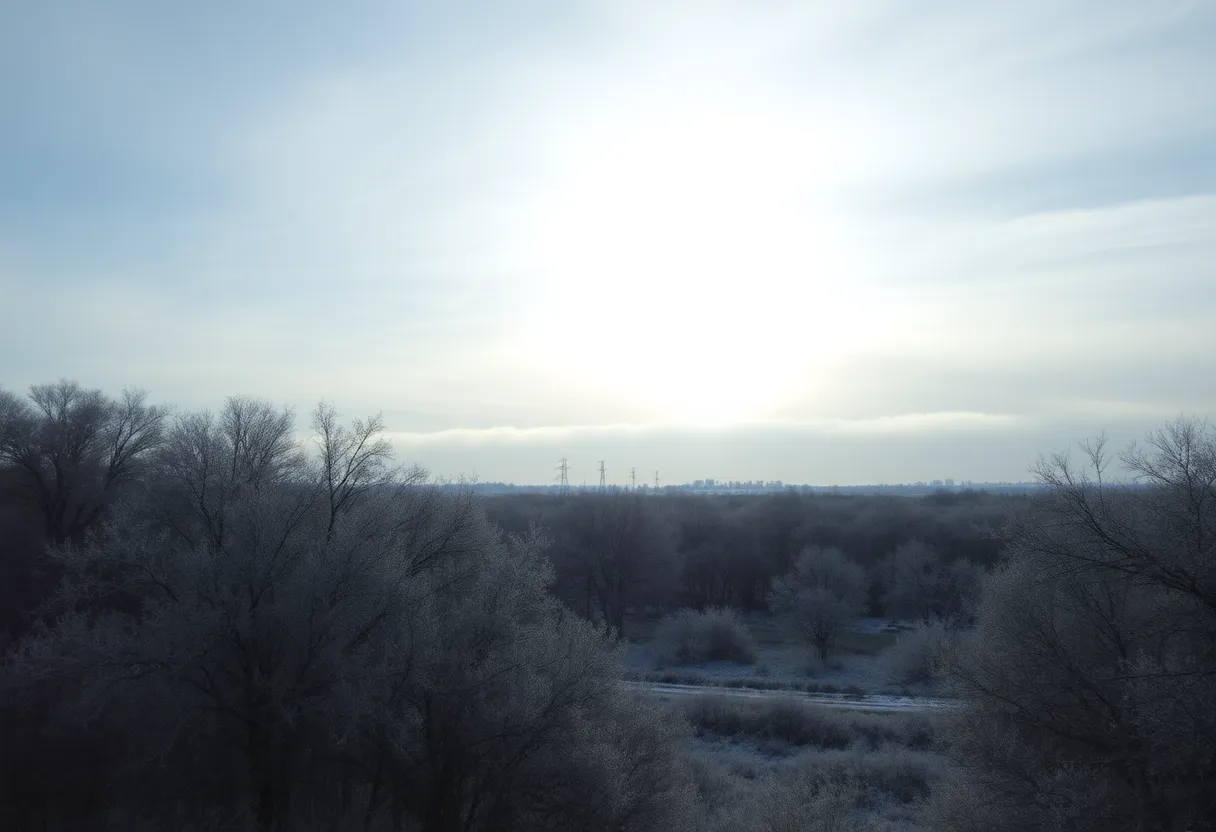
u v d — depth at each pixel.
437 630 17.19
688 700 36.84
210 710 16.27
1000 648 19.42
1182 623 16.86
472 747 17.05
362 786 18.91
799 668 51.19
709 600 77.31
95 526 30.73
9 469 32.31
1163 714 15.04
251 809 16.86
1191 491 16.30
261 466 19.92
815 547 65.50
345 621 16.52
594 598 68.94
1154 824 15.59
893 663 46.41
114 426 33.22
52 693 18.53
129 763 17.94
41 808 17.61
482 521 21.95
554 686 17.69
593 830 17.25
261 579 16.36
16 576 27.33
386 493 20.06
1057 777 16.72
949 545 69.25
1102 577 17.61
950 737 19.72
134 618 17.81
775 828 18.52
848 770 27.52
